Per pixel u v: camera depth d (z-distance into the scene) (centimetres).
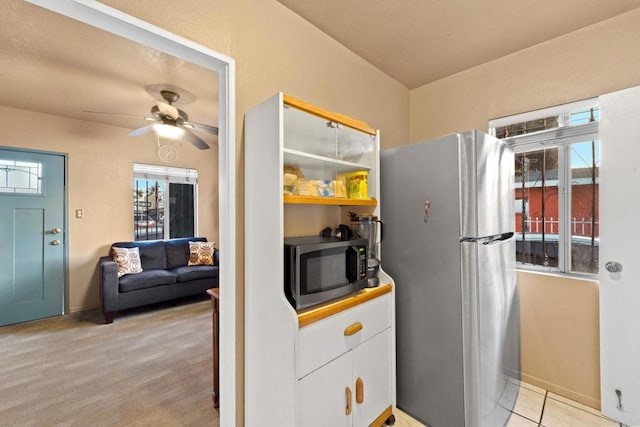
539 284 205
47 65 229
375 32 192
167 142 451
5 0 155
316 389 127
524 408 184
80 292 372
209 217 501
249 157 143
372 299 158
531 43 205
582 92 189
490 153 164
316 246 134
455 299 156
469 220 152
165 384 210
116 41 196
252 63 151
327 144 173
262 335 134
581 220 196
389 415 169
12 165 329
